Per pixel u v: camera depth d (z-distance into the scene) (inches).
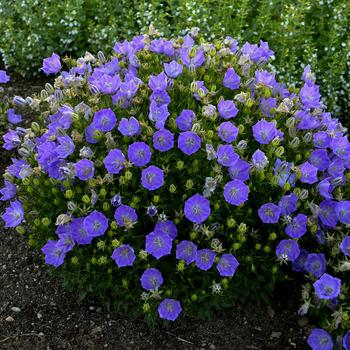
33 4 57.3
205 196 31.9
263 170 32.3
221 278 33.1
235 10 55.7
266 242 34.3
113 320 34.6
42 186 34.2
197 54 36.3
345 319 30.4
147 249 31.2
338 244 33.1
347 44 52.5
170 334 33.9
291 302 35.9
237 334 34.0
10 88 55.4
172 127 33.6
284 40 52.9
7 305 35.9
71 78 36.2
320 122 37.6
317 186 34.1
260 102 36.5
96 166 33.0
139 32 55.8
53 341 33.8
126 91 34.0
